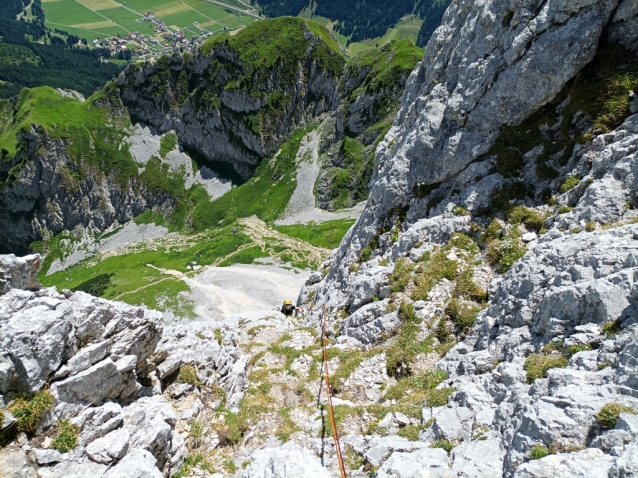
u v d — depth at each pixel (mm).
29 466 15234
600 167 27719
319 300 46906
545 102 33250
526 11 34281
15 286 18047
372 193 46156
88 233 197625
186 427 21641
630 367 14586
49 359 16266
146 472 15156
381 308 32531
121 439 16734
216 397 25031
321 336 36156
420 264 33625
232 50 199500
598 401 13898
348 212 165875
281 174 191250
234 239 162375
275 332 39969
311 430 23000
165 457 18797
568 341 18266
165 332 27938
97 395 17812
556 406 14492
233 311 117875
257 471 16891
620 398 13742
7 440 15508
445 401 21344
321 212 171000
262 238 159625
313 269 135625
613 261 19703
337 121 185750
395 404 23812
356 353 30406
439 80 45438
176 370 24359
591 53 31031
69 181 197000
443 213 36062
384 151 54875
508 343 21922
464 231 33750
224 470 20328
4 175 197000
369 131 174875
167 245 178000
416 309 30422
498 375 19859
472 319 27672
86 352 17547
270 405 25812
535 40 33094
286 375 30078
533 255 24875
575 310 19234
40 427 15883
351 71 187500
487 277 30125
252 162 198625
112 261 171250
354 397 26688
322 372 29531
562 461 12344
